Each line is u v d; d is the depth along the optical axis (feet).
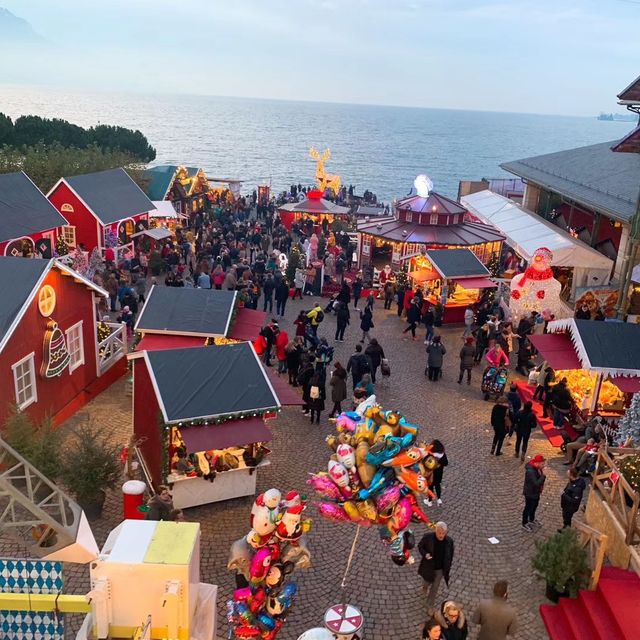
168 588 24.23
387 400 65.62
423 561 35.04
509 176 514.27
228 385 45.85
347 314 81.76
